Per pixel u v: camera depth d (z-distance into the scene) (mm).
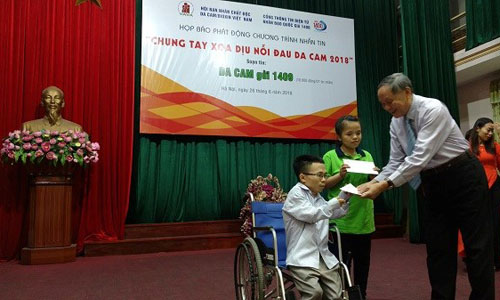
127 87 4969
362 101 6191
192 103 5164
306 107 5688
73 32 4836
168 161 5164
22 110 4562
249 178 5480
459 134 1921
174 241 4824
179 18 5215
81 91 4766
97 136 4793
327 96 5824
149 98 4996
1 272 3645
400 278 3260
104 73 4902
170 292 2906
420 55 5887
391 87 1916
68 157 4145
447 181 1909
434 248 2006
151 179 5070
